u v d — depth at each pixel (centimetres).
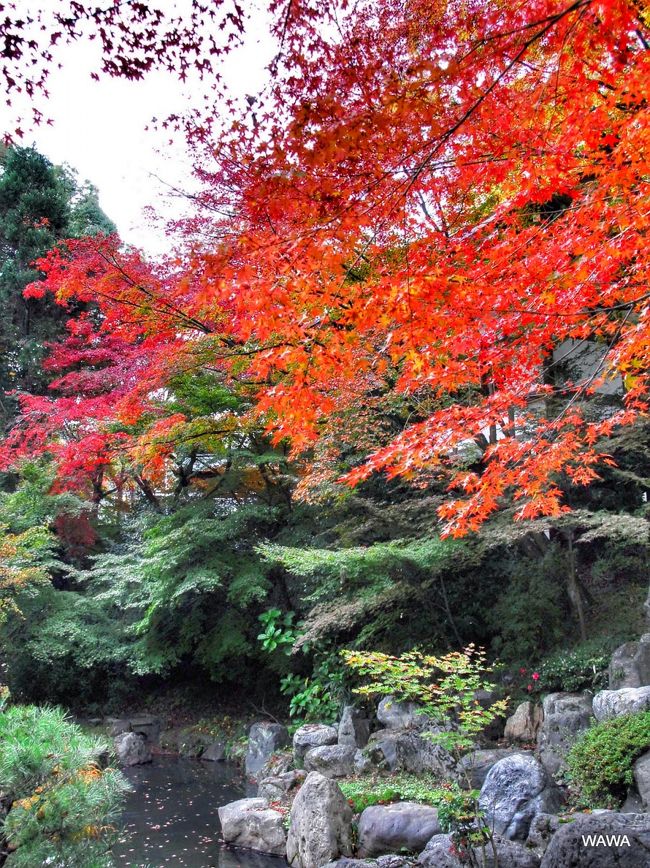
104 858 461
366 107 224
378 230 286
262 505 1271
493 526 847
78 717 1455
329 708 1071
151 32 247
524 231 333
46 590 1400
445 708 513
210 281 236
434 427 368
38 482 1367
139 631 1297
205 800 942
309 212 243
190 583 1134
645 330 341
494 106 257
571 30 241
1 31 241
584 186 373
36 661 1401
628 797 571
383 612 1019
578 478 448
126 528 1530
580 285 334
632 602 919
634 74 258
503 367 375
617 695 682
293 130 217
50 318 1712
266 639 1170
